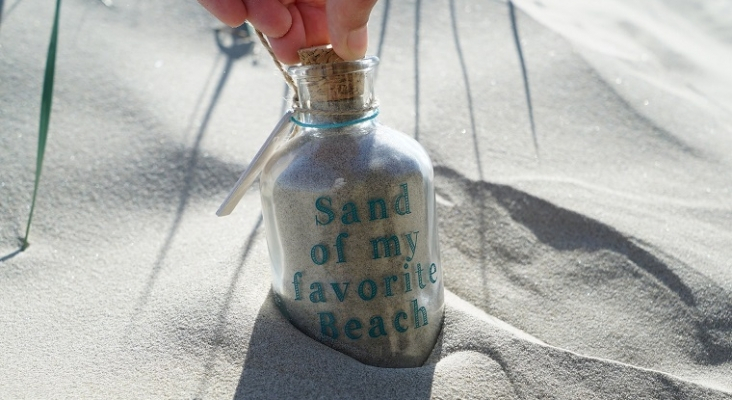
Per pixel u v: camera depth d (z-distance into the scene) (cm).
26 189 45
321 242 31
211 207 45
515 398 32
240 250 39
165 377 32
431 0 64
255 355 32
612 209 44
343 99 32
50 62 40
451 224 43
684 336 37
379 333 32
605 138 51
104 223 44
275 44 35
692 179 48
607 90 55
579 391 32
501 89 54
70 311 37
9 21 54
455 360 33
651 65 64
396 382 31
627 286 40
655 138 52
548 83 55
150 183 46
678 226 44
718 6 88
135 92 51
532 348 33
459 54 58
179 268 39
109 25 57
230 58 56
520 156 48
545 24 61
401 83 54
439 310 34
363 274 32
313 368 32
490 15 62
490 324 34
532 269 41
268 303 34
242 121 50
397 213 31
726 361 37
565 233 43
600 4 76
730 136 53
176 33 58
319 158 31
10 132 47
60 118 49
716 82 65
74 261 41
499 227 43
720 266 40
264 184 32
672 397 33
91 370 33
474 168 46
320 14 35
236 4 34
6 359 34
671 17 83
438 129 50
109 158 47
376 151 32
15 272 40
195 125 49
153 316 35
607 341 37
